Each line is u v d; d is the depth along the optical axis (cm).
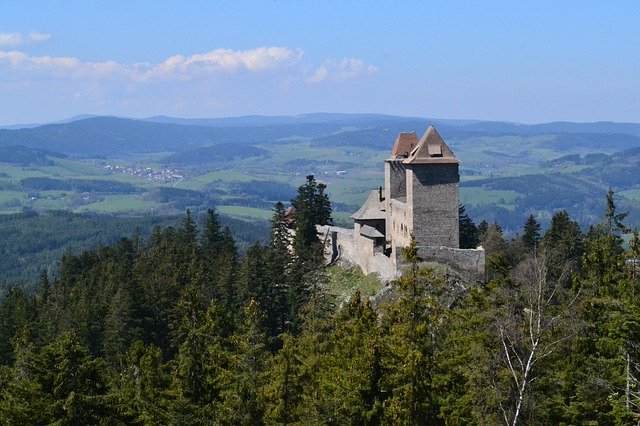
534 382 6062
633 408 5897
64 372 5675
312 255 13300
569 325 6375
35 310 14038
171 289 12525
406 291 6662
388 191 13300
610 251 8831
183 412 6706
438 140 11631
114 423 5909
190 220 17912
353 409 6238
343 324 7506
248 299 12069
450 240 11506
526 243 15012
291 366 6581
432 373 6253
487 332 6109
